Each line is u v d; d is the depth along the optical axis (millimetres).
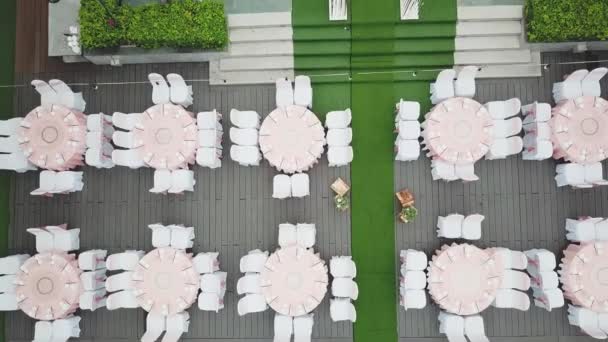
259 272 11328
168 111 11445
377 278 12055
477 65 12281
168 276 11180
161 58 12430
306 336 11156
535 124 11391
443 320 11430
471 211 12203
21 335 12312
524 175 12242
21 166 11844
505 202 12219
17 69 12875
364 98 12383
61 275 11328
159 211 12500
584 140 11117
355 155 12305
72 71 12812
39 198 12609
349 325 11984
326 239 12227
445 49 12117
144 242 12484
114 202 12555
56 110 11562
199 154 11539
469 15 11883
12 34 12883
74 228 12492
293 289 10961
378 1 12055
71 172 11844
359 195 12242
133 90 12750
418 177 12273
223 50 12094
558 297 11078
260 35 12195
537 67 12305
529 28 11656
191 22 11602
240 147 11516
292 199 12352
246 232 12375
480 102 12430
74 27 11844
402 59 12289
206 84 12664
